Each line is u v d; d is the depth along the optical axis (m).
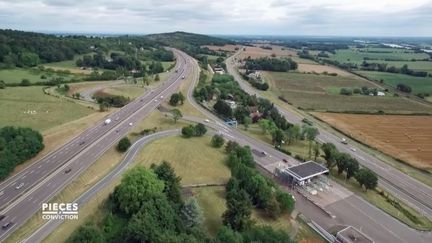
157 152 142.50
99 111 190.88
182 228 91.25
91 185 113.81
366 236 99.56
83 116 179.50
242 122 198.12
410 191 133.75
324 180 135.88
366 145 180.25
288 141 172.12
